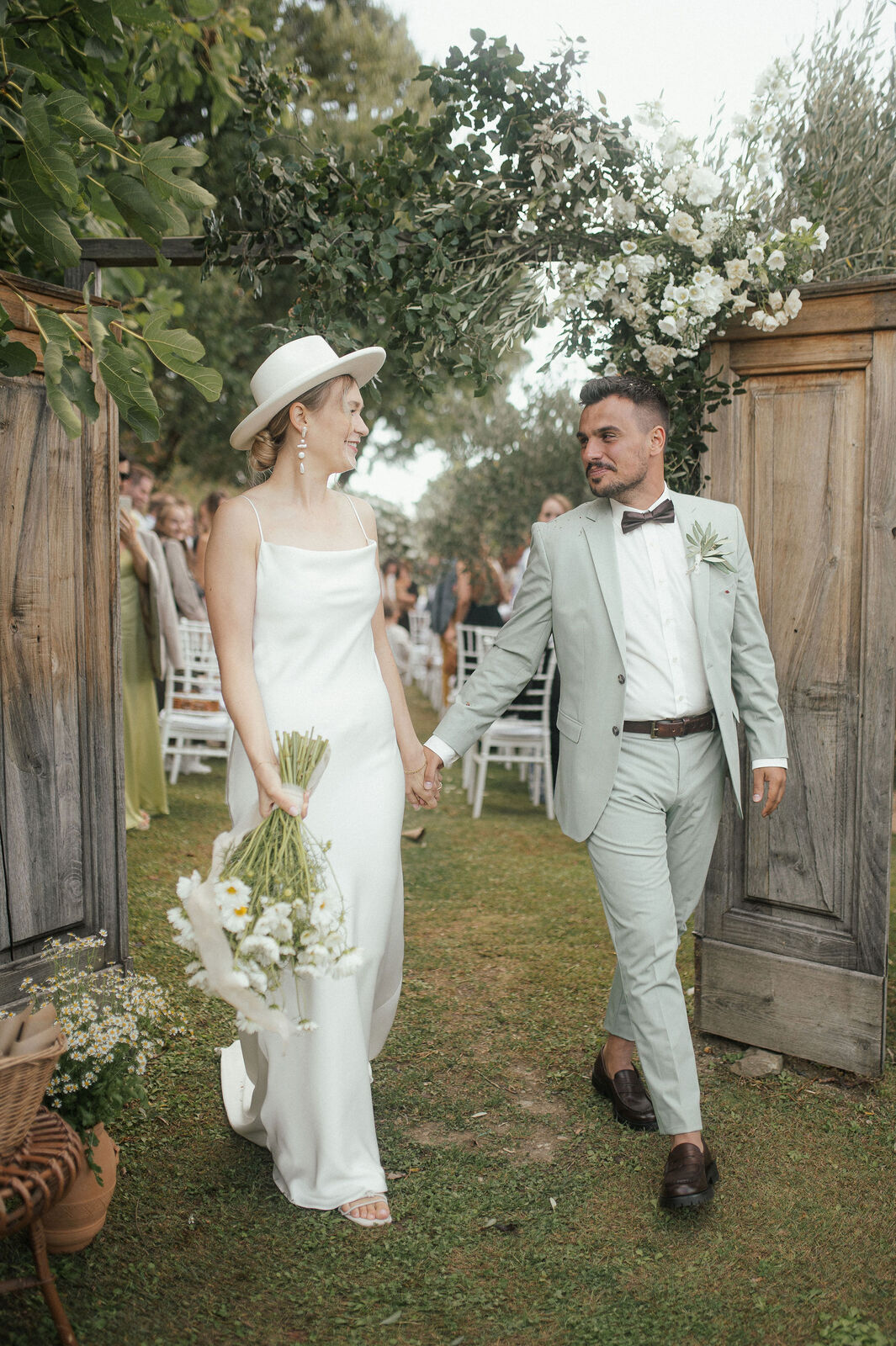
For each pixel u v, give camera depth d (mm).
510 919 4461
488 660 2797
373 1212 2281
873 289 2859
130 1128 2639
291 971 2191
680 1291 2086
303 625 2330
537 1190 2432
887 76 3340
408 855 5531
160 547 5910
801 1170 2539
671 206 3066
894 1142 2672
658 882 2484
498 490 10172
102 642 2922
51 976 2701
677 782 2570
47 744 2791
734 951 3189
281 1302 2025
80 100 2148
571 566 2633
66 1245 2092
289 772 2164
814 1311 2029
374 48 10469
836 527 2994
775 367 3053
